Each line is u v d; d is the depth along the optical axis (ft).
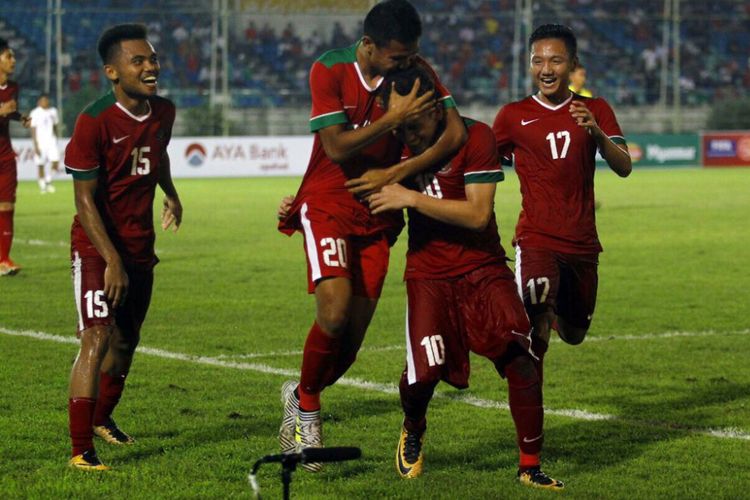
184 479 36.50
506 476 37.17
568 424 44.80
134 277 40.93
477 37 284.61
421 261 37.14
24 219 144.77
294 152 251.39
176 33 266.77
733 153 275.39
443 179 36.76
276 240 121.08
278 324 69.56
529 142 46.06
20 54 250.98
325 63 36.73
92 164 38.73
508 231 128.67
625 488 35.83
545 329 44.80
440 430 43.68
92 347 37.99
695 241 119.24
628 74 287.89
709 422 45.19
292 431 38.93
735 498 34.86
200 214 151.94
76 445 37.73
